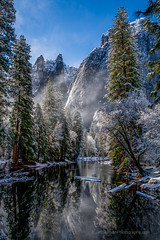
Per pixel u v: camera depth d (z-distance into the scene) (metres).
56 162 35.94
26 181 14.25
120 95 17.19
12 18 13.77
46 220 5.86
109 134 15.94
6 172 16.70
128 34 17.56
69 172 21.20
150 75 10.04
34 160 24.16
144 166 18.42
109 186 12.01
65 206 7.53
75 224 5.39
